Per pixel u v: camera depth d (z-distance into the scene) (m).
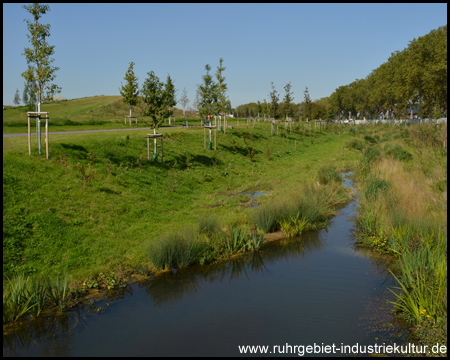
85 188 14.84
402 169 21.52
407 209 13.30
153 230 13.27
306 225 14.13
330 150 42.09
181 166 22.86
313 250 11.79
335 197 18.52
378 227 12.70
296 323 7.07
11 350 6.42
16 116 51.75
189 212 15.89
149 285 9.37
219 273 10.07
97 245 11.40
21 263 9.77
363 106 99.81
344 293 8.45
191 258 10.64
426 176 18.59
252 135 36.38
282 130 47.47
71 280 9.39
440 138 28.28
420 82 58.72
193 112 73.75
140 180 18.06
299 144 42.00
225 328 6.95
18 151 16.00
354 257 11.03
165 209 15.82
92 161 17.44
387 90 74.00
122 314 7.75
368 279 9.27
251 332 6.77
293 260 10.91
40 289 8.37
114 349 6.34
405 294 8.01
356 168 25.48
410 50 62.66
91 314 7.82
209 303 8.13
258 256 11.40
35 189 13.41
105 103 71.44
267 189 21.70
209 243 11.55
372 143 46.34
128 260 10.73
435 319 6.59
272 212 14.19
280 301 8.09
